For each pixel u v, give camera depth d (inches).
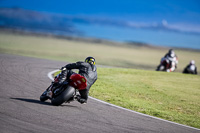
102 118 985.5
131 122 991.6
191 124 1129.4
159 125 1016.2
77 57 5123.0
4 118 830.5
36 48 6973.4
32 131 755.4
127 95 1498.5
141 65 5142.7
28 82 1473.9
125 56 7593.5
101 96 1387.8
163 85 1866.4
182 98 1582.2
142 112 1198.9
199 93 1743.4
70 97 1067.3
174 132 954.7
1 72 1649.9
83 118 949.8
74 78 1047.6
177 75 2329.0
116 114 1075.9
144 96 1529.3
